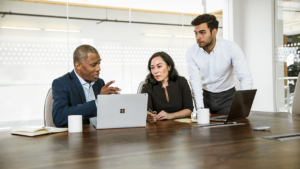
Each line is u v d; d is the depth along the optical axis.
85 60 1.66
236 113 1.46
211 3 5.54
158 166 0.62
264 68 4.98
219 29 5.54
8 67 4.13
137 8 5.04
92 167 0.63
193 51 2.31
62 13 4.46
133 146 0.86
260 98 5.08
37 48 4.30
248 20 5.25
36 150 0.84
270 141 0.89
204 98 2.49
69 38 4.51
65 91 1.57
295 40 4.45
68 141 0.98
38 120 4.33
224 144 0.85
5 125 4.11
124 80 4.92
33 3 4.29
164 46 5.26
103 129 1.29
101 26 4.75
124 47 4.93
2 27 4.09
